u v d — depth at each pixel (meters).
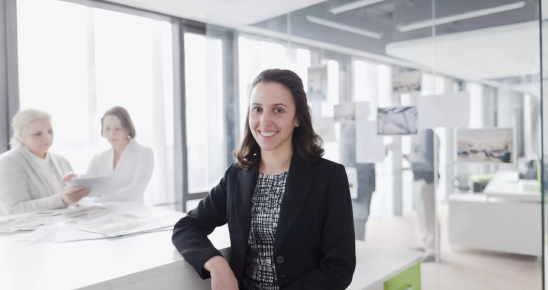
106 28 2.73
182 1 2.74
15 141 1.98
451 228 2.23
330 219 0.96
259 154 1.08
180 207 3.11
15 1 2.34
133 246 1.03
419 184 2.35
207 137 3.21
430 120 2.28
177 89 3.10
